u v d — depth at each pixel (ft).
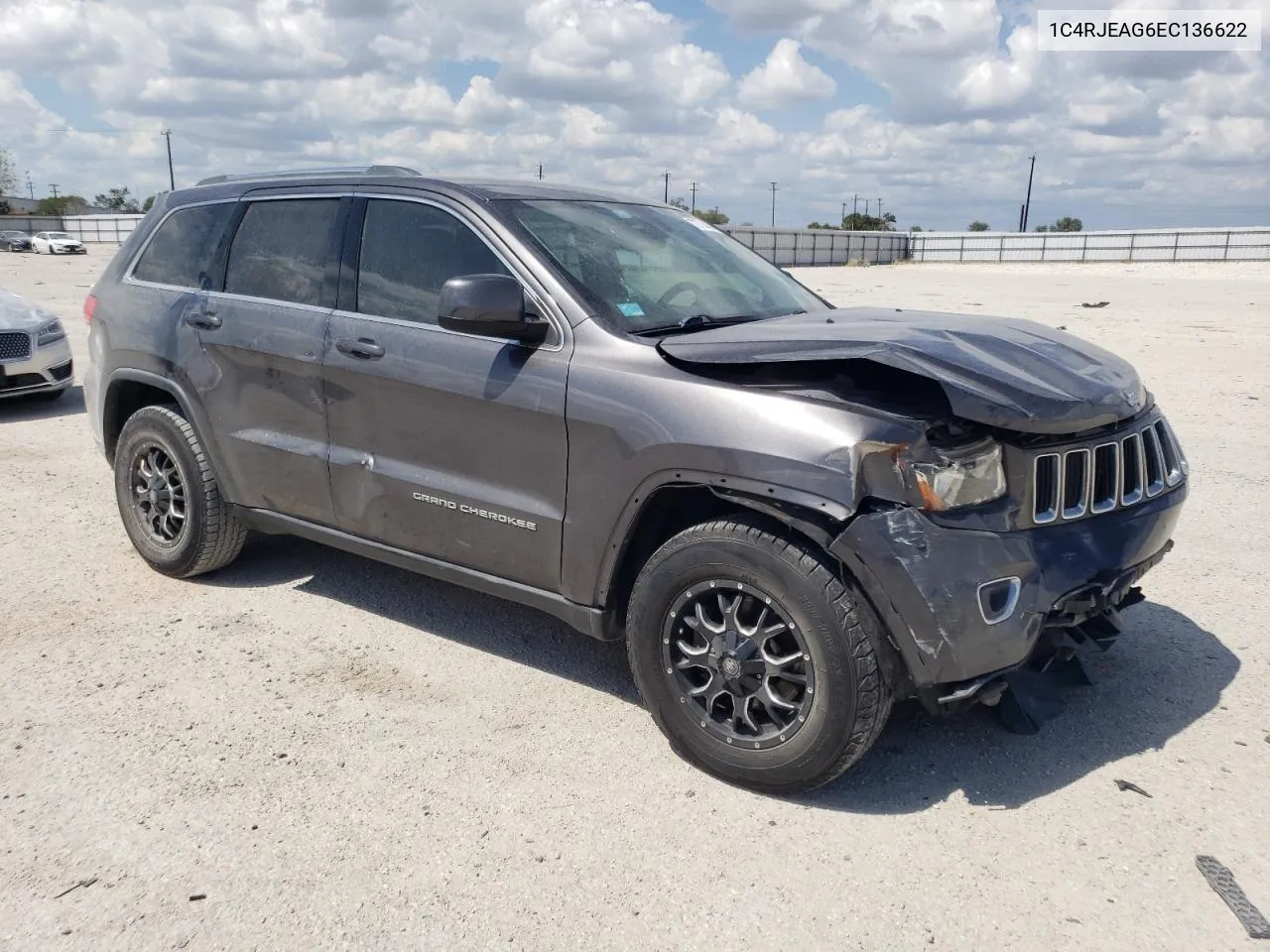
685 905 8.59
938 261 244.22
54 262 138.62
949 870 9.04
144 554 16.42
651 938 8.20
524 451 11.41
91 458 24.18
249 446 14.37
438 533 12.42
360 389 12.85
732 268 14.05
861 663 9.35
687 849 9.36
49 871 8.99
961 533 9.17
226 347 14.37
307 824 9.71
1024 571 9.39
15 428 27.40
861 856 9.25
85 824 9.68
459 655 13.58
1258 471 22.53
